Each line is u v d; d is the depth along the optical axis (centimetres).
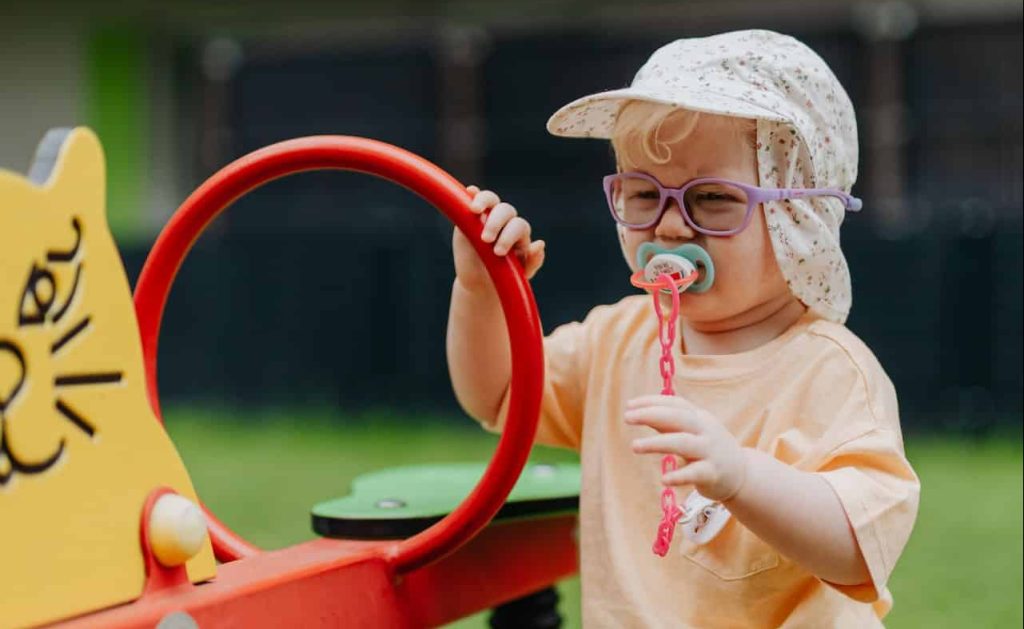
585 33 1205
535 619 225
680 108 167
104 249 129
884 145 1111
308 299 880
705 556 170
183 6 1305
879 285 768
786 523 151
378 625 163
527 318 162
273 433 793
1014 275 750
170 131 1352
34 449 119
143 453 131
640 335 188
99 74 1322
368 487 201
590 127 190
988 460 677
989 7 1081
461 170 1243
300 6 1275
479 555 188
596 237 816
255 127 1331
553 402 193
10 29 1337
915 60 1107
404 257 861
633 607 171
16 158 1344
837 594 169
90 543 124
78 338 125
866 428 163
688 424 147
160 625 127
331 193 1247
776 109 169
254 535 485
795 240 171
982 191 1095
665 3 1166
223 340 898
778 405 171
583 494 184
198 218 175
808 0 1121
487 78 1237
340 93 1292
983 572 424
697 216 170
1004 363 752
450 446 731
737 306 174
